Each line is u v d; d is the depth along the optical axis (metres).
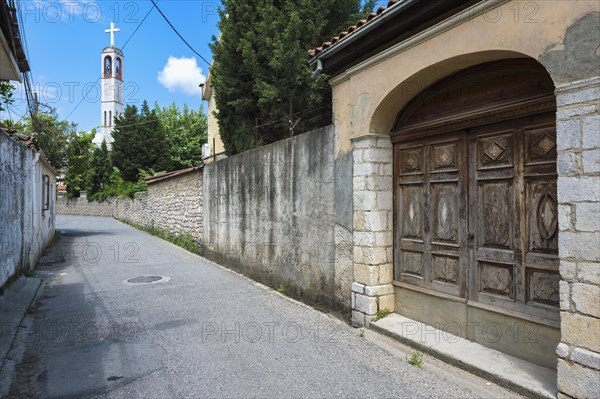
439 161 4.52
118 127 28.72
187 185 13.18
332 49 5.15
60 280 8.16
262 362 4.07
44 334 4.89
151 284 7.75
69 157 22.42
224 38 9.90
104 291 7.18
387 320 4.88
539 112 3.49
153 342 4.62
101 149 33.00
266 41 8.78
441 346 4.07
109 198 30.45
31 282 7.43
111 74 35.06
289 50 8.10
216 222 10.34
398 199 5.08
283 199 7.02
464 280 4.22
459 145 4.30
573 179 2.95
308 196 6.29
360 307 5.09
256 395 3.40
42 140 19.44
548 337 3.44
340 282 5.53
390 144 5.13
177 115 33.38
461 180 4.26
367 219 5.02
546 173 3.46
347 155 5.40
